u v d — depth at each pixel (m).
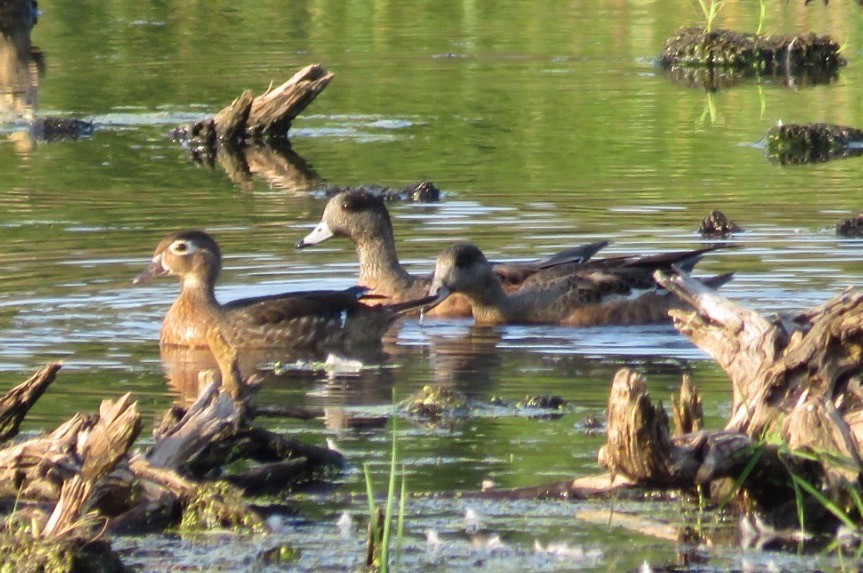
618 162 23.19
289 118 25.98
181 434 9.98
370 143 25.06
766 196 20.67
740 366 10.09
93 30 36.56
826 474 9.42
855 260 17.16
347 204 17.20
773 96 29.09
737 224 18.97
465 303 16.95
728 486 9.69
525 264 17.22
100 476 9.26
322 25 37.28
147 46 34.41
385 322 15.75
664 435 9.33
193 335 14.95
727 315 10.24
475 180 22.02
